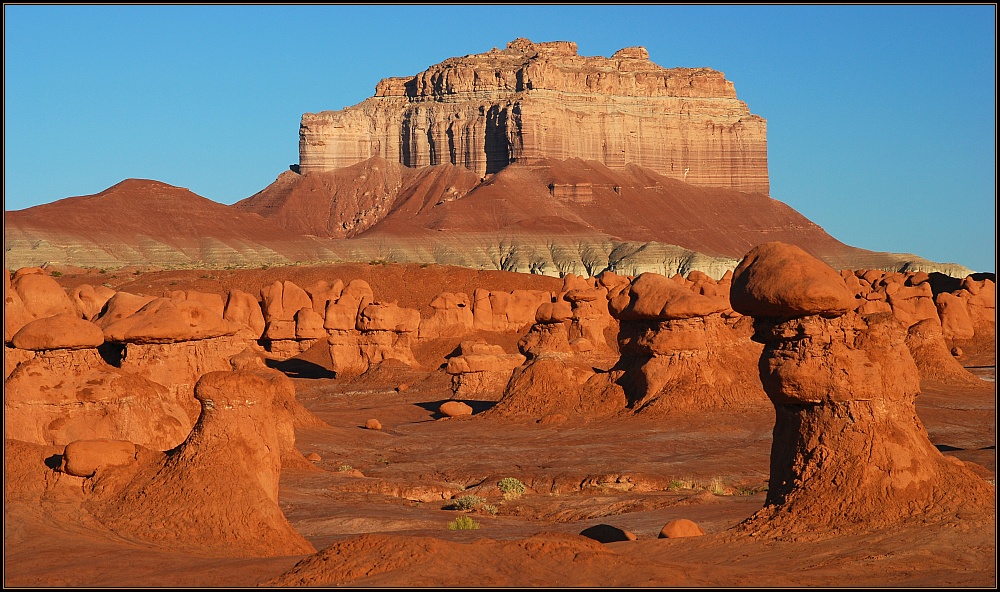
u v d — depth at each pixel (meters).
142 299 32.69
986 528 16.67
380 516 23.09
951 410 40.53
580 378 43.84
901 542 16.53
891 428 18.06
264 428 20.00
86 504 19.75
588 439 36.88
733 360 41.91
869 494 17.69
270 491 19.83
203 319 31.66
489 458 33.53
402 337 62.88
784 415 18.97
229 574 15.03
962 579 14.42
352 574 13.95
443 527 22.16
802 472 18.34
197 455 19.69
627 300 42.22
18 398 24.17
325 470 30.97
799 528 17.69
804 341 18.38
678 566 14.42
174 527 18.86
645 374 41.06
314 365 65.75
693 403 39.75
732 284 19.25
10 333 27.73
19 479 20.42
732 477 29.34
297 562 15.73
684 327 40.94
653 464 31.11
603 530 19.11
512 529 21.64
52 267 118.88
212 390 19.75
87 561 16.52
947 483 17.75
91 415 24.64
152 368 30.33
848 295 18.16
